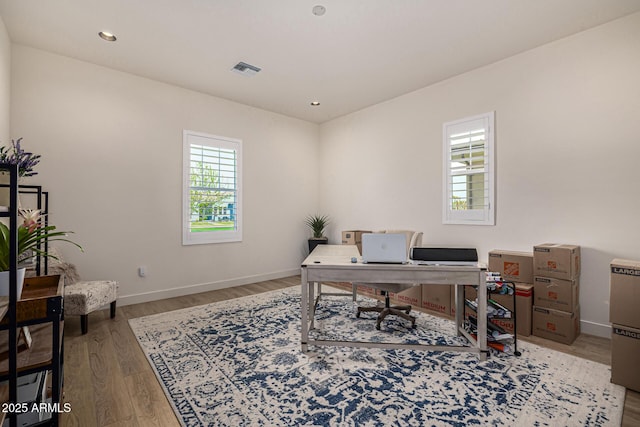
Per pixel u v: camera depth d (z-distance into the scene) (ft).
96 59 10.94
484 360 7.35
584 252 9.11
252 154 15.78
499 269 9.96
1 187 5.91
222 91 13.87
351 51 10.36
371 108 15.64
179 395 6.01
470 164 11.76
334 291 13.97
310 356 7.65
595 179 8.93
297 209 17.71
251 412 5.50
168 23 8.80
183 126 13.44
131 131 12.09
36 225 5.10
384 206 15.03
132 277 12.11
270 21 8.70
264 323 9.93
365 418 5.32
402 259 7.70
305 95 14.29
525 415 5.39
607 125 8.71
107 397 5.98
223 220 14.67
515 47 10.07
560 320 8.50
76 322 10.08
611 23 8.64
